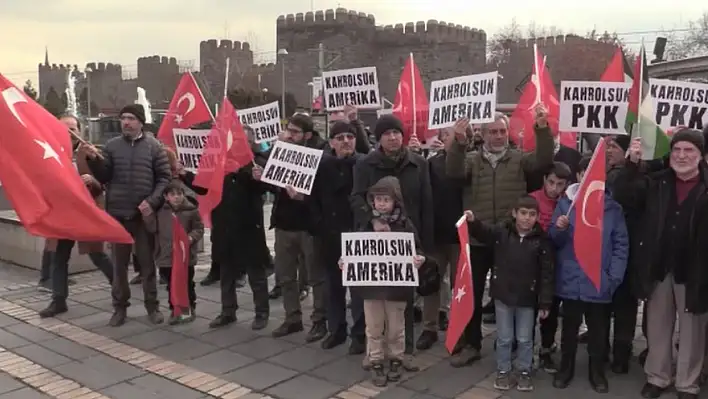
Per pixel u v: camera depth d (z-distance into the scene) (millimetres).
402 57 52406
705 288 4188
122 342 5777
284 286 5949
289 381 4867
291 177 5508
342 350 5531
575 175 5664
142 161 6121
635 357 5312
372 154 5152
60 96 61031
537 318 5328
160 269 6773
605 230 4562
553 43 39969
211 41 55438
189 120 6641
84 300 7180
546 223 4918
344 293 5594
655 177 4516
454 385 4766
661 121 4977
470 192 5336
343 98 6867
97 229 4547
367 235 4773
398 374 4852
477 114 5430
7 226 9094
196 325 6250
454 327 4430
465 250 4434
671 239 4324
